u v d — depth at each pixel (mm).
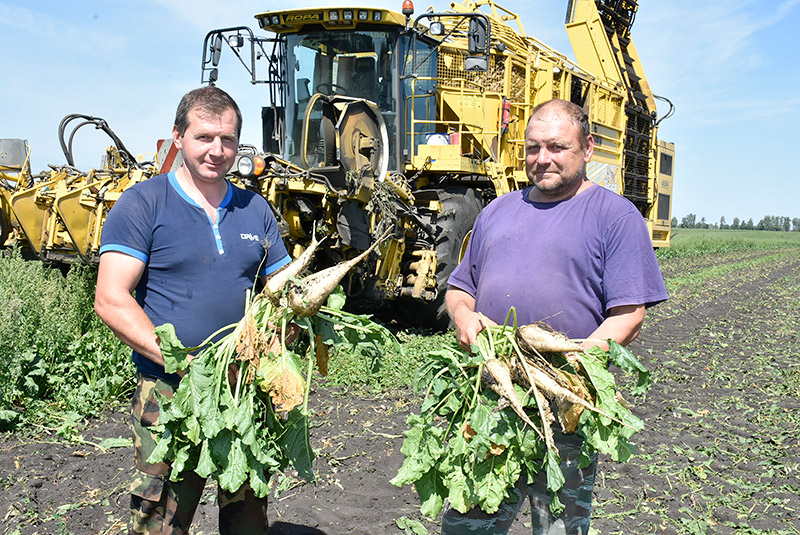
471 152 9883
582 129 2668
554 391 2395
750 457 5367
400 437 5383
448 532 2723
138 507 2607
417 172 9250
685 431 5984
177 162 7430
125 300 2490
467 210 9219
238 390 2451
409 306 9188
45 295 6754
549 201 2795
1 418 5324
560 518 2693
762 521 4191
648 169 17469
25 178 8781
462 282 3072
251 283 2820
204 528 3859
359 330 2709
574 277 2672
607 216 2660
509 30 11508
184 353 2377
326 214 7191
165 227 2609
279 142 8945
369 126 7242
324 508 4172
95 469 4645
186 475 2609
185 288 2652
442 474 2654
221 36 8359
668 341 10367
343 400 6312
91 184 8117
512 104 10773
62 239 8383
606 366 2469
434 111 9688
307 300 2480
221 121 2580
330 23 8344
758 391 7457
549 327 2484
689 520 4160
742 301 15547
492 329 2592
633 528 4078
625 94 15547
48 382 6059
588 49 15461
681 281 19156
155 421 2588
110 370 6336
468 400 2588
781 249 45844
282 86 8875
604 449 2408
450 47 9914
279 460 2611
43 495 4230
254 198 2910
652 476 4883
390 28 8438
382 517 4082
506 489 2611
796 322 12406
